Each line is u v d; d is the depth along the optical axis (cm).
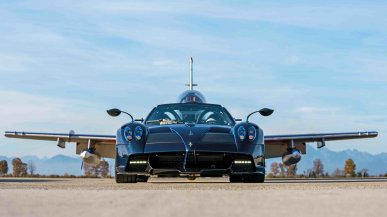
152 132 1004
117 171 1004
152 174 980
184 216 227
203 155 970
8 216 224
